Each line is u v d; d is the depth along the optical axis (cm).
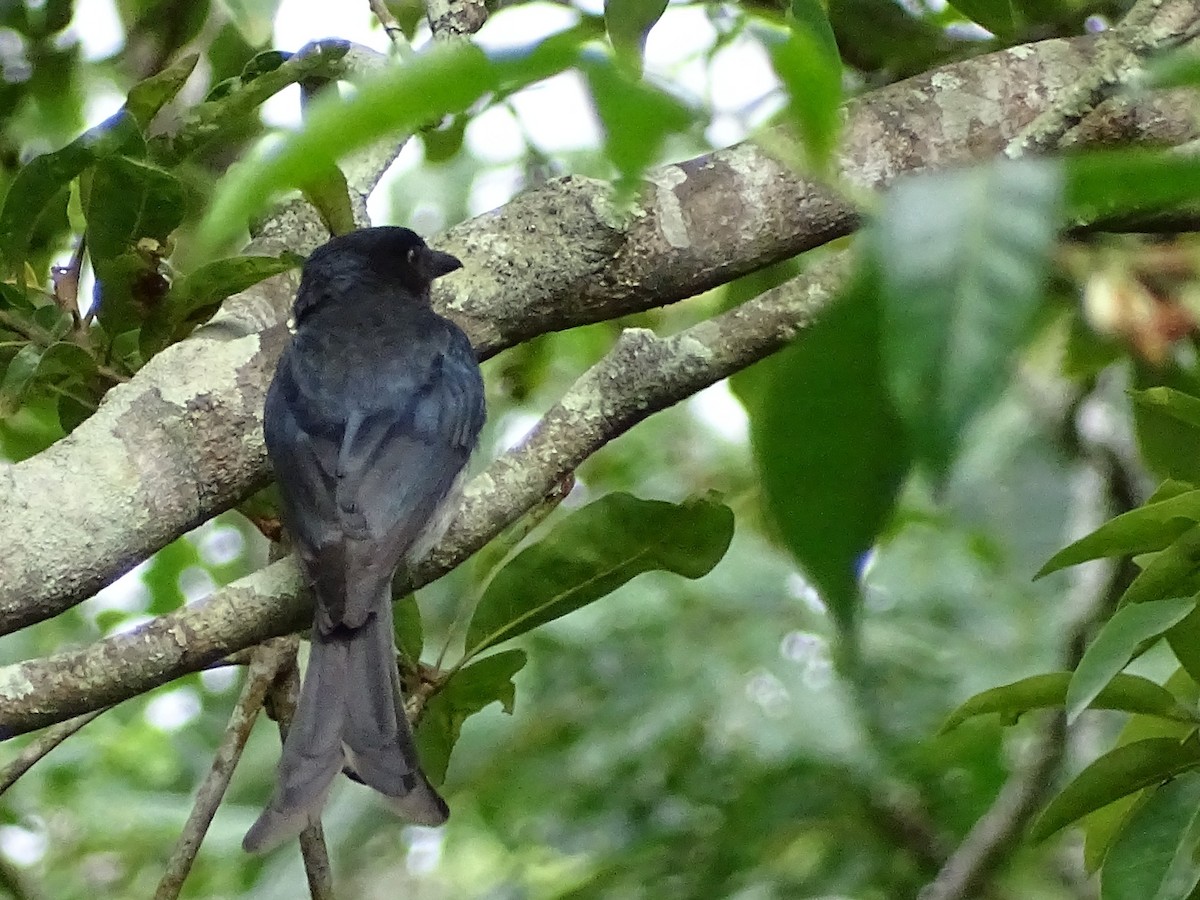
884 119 752
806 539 242
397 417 770
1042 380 1237
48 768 1298
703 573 739
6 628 625
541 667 1252
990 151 753
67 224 764
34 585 621
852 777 1170
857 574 242
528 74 246
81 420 738
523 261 756
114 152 670
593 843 1190
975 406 191
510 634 748
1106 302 825
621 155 254
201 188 779
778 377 237
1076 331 962
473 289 763
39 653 1215
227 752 725
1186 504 548
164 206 677
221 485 693
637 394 722
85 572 633
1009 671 1195
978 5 830
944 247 199
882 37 888
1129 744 587
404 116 241
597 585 743
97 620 1202
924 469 192
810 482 240
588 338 1372
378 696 663
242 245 880
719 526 721
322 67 731
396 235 840
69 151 671
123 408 671
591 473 1438
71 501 634
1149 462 716
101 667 621
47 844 1388
